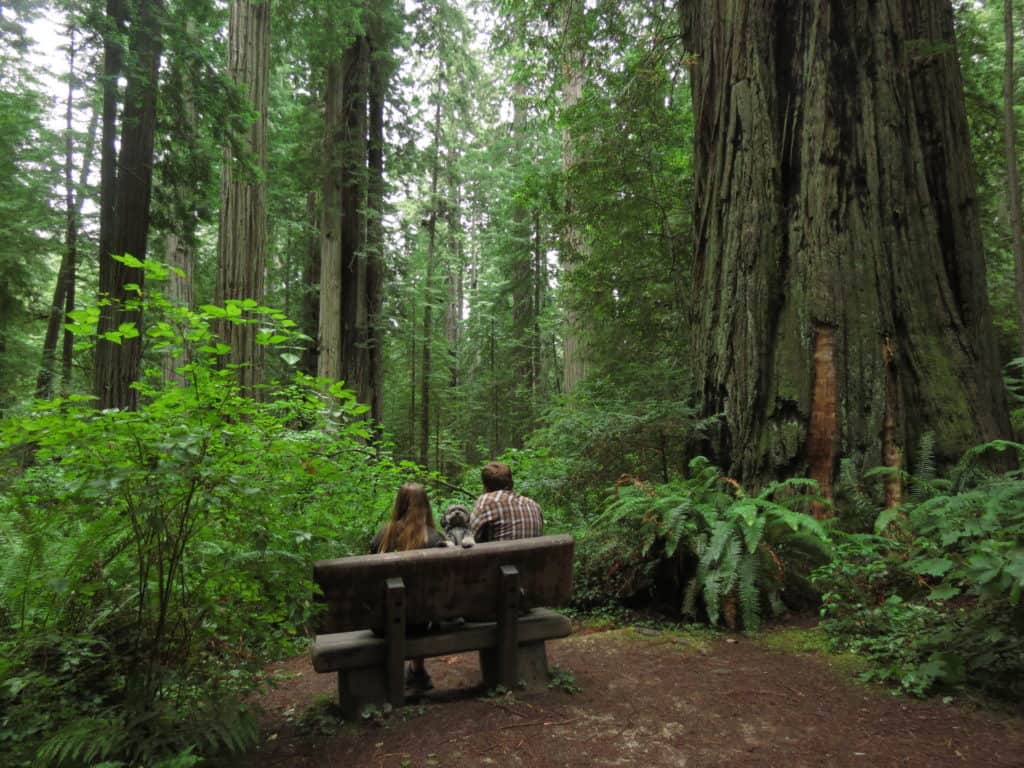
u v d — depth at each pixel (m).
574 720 3.07
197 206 9.80
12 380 16.58
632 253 9.88
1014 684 3.06
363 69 16.78
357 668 3.17
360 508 5.85
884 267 5.75
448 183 25.53
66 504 2.68
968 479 4.87
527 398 24.83
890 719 2.96
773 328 6.06
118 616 2.97
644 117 9.46
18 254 15.63
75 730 2.42
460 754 2.73
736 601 4.56
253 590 2.95
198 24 9.65
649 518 5.10
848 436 5.53
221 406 2.88
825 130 6.05
